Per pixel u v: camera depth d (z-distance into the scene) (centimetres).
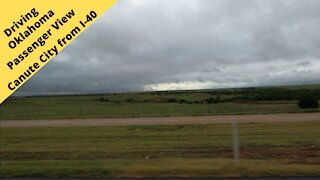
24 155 1827
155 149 1972
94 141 2423
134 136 2673
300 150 1825
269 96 9138
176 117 4334
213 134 2684
